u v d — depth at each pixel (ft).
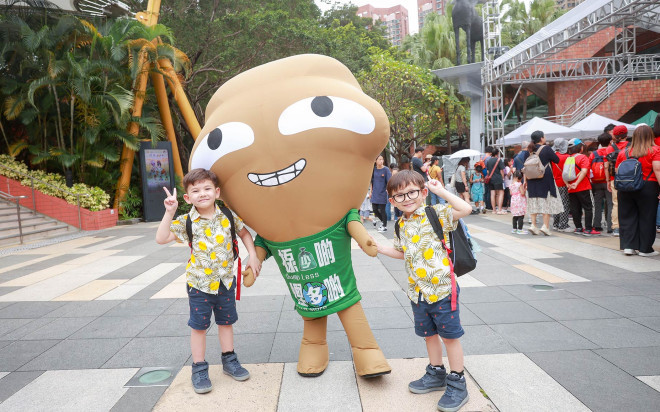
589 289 15.58
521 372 9.71
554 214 29.25
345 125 9.23
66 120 45.60
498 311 13.69
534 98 93.66
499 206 40.86
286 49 62.28
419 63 100.48
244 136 9.21
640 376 9.35
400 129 84.07
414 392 9.08
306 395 9.15
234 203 9.84
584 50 71.56
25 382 10.09
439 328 8.55
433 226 8.54
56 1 43.29
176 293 17.25
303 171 9.12
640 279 16.52
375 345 9.87
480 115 71.20
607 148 25.86
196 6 63.62
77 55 44.27
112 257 25.38
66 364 11.00
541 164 25.94
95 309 15.48
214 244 9.41
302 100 9.25
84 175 44.86
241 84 9.90
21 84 42.57
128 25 44.75
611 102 69.05
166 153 47.50
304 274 9.74
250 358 11.08
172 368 10.64
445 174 53.42
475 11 71.92
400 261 21.91
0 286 19.11
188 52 60.70
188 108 51.24
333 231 9.61
